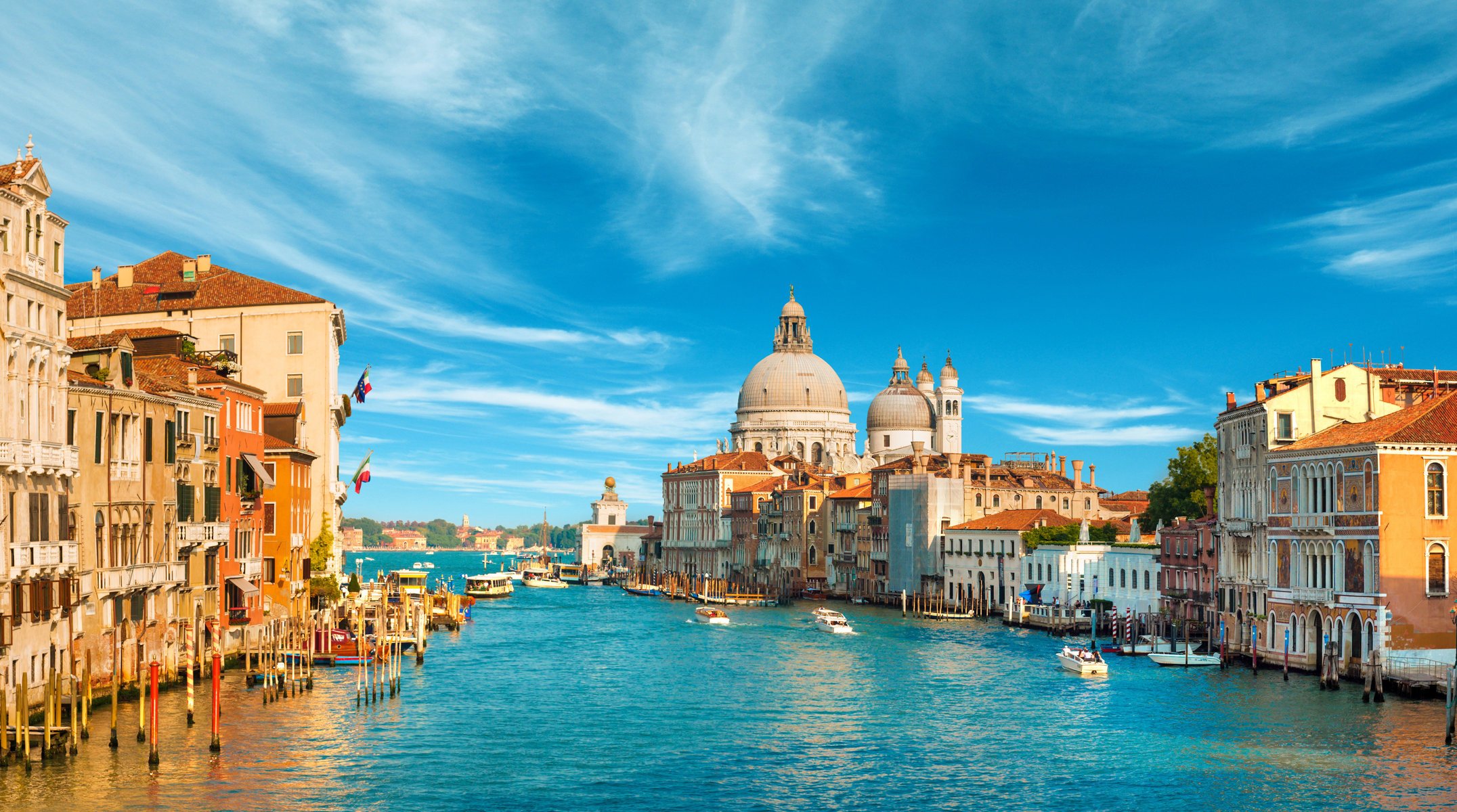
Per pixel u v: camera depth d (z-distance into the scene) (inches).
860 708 2869.1
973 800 2003.0
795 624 5423.2
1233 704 2733.8
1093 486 6569.9
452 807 1930.4
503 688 3144.7
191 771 1996.8
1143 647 3759.8
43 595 1988.2
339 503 4355.3
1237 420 3491.6
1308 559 3061.0
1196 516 4667.8
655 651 4163.4
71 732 1985.7
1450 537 2778.1
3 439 1847.9
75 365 2341.3
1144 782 2087.8
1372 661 2679.6
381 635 3646.7
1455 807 1913.1
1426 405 2898.6
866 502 7066.9
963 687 3181.6
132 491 2363.4
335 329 4151.1
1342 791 2000.5
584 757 2299.5
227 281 4025.6
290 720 2485.2
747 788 2081.7
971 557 5871.1
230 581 2918.3
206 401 2768.2
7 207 1903.3
